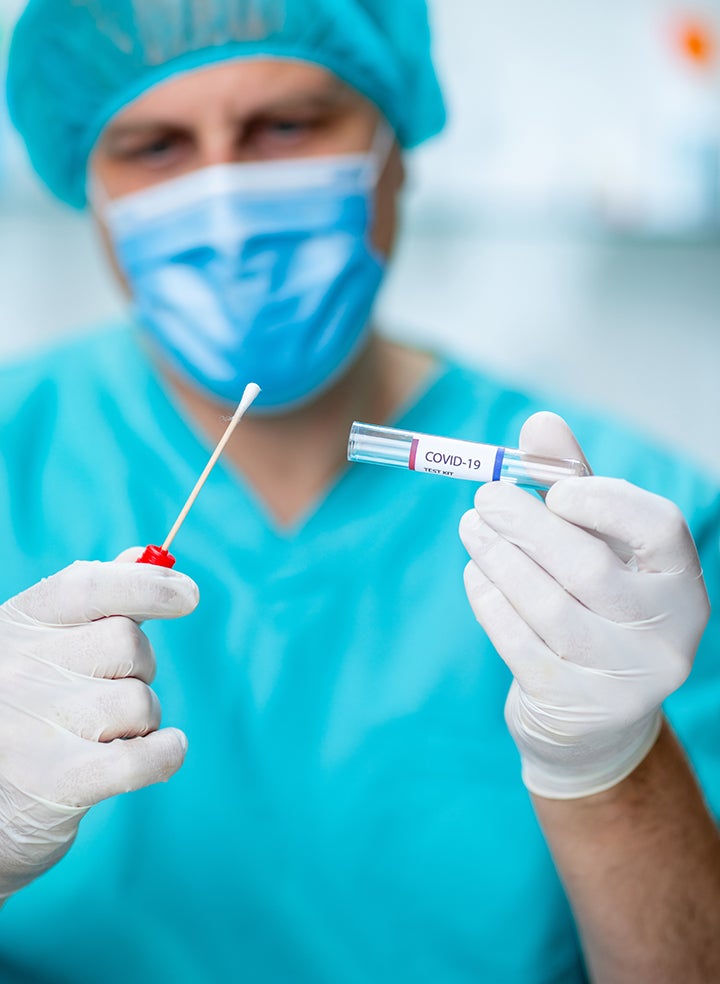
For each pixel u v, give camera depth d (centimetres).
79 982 106
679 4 190
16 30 106
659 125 191
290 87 107
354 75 110
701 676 112
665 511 81
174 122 109
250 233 110
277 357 111
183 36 103
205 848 108
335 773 110
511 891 107
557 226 201
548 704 82
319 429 120
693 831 92
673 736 96
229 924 107
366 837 109
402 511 119
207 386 115
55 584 82
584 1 189
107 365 131
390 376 130
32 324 208
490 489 83
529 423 86
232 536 119
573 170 193
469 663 113
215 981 106
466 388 130
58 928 105
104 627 80
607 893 90
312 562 117
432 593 117
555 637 81
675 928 90
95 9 102
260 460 121
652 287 213
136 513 121
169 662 113
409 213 197
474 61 192
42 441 127
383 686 113
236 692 113
